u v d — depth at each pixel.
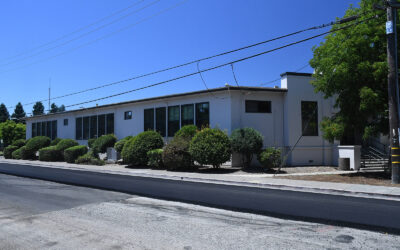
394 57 12.48
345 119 14.89
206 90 20.27
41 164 24.08
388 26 12.50
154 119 24.36
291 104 19.58
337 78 14.29
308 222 6.85
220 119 19.92
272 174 15.81
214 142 16.92
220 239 5.71
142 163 19.94
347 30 14.30
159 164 19.02
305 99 19.84
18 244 5.48
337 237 5.79
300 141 19.42
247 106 19.67
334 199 9.59
